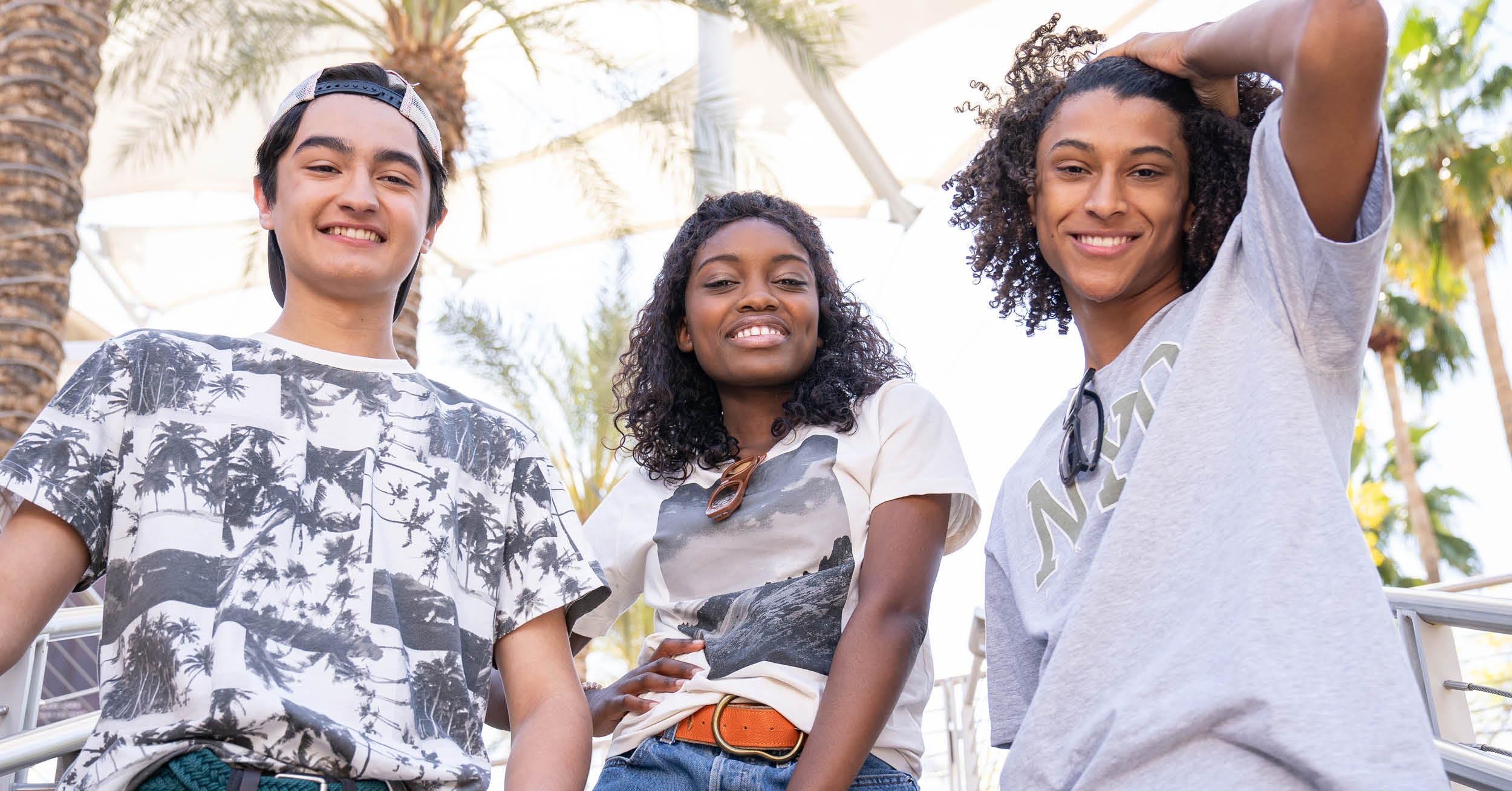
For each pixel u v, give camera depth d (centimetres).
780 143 1272
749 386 230
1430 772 122
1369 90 142
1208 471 153
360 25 886
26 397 583
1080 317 193
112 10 834
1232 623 138
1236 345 159
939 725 459
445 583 170
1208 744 136
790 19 909
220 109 944
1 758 188
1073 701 151
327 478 169
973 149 244
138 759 145
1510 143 2042
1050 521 180
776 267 230
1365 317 152
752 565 215
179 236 1355
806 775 182
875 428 220
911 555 204
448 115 858
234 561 159
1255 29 158
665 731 206
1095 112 183
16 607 150
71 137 622
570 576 183
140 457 163
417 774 154
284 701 148
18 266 593
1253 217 161
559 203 1227
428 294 1093
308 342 184
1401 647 131
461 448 183
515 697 178
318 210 182
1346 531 139
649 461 239
